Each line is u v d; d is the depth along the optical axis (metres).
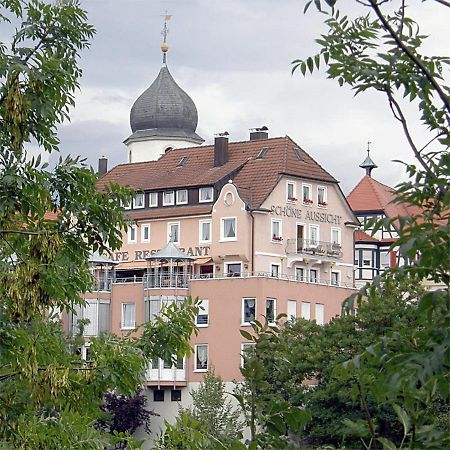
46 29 28.48
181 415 23.16
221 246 183.38
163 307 30.31
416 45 12.36
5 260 28.84
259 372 12.85
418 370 10.23
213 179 188.12
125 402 142.00
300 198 187.25
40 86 27.33
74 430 26.70
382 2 11.54
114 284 169.38
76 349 30.11
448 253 10.66
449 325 10.57
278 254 183.50
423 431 10.91
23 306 27.52
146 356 29.83
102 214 29.17
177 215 189.50
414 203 11.46
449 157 11.44
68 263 29.28
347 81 12.63
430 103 12.36
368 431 11.43
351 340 116.38
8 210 28.06
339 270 190.12
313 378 119.06
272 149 191.00
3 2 28.14
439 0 10.97
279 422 12.75
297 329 121.62
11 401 27.03
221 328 162.50
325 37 12.70
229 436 13.27
